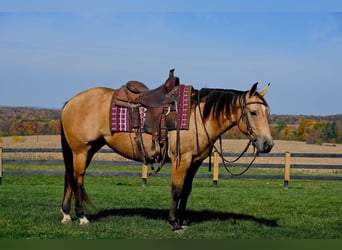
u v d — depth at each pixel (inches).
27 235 212.1
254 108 210.4
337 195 392.8
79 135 231.1
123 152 231.3
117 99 227.8
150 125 220.4
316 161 1083.9
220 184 514.3
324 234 231.8
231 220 257.0
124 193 377.4
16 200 314.3
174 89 223.8
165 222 244.5
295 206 320.2
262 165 494.0
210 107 218.5
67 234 214.5
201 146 219.8
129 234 217.9
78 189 234.8
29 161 477.4
